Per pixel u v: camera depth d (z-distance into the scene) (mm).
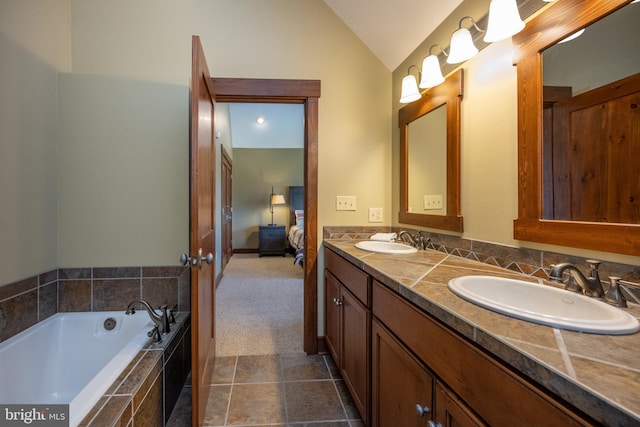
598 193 967
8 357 1458
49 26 1813
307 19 2271
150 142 2010
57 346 1800
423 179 1962
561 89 1087
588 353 579
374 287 1336
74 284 1945
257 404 1673
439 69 1693
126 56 2068
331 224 2322
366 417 1390
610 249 921
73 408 1028
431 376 902
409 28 1974
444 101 1722
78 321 1862
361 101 2344
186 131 2039
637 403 431
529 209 1192
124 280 1996
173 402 1653
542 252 1160
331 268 2098
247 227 7066
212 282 1950
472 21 1416
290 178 7168
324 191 2316
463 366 769
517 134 1262
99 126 1965
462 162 1598
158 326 1609
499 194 1358
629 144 889
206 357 1673
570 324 683
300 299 3549
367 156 2357
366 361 1402
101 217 1976
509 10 1133
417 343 983
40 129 1765
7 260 1532
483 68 1451
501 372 649
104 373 1249
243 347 2348
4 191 1508
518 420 604
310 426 1511
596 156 975
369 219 2363
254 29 2211
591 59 985
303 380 1912
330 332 2111
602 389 466
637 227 857
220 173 4363
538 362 552
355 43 2326
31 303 1696
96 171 1967
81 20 2029
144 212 2010
